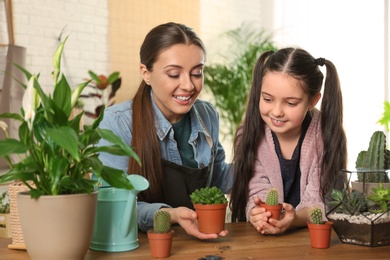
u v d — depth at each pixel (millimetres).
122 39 5203
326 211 1517
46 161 1194
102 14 5090
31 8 4656
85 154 1230
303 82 1773
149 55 1880
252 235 1585
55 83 1221
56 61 1230
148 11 5391
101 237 1401
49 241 1173
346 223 1453
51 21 4785
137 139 1904
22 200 1185
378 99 6441
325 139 1965
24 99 1165
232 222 1897
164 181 1964
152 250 1330
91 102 4891
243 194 1967
